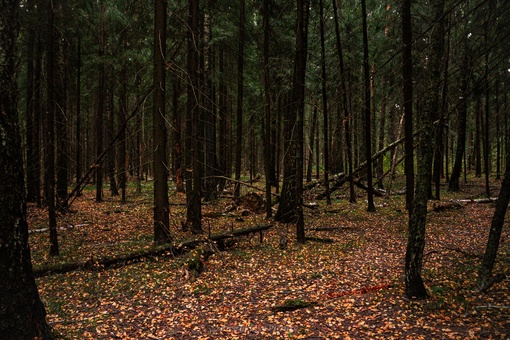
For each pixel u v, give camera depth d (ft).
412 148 40.91
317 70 66.39
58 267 27.89
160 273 27.27
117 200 68.28
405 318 18.80
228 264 30.12
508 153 20.17
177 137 75.10
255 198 56.24
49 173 31.22
